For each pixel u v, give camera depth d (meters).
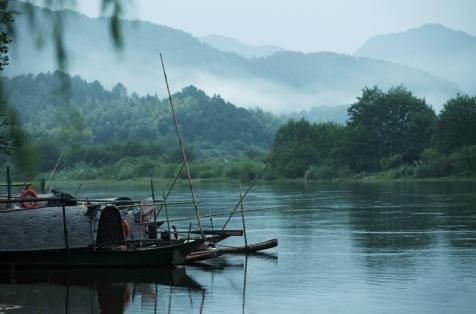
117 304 21.42
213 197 82.44
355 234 41.00
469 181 107.69
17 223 27.41
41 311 20.45
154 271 27.61
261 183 132.50
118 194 92.88
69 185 132.25
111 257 27.62
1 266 27.77
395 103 131.00
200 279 25.97
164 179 146.25
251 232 43.53
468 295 22.22
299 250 34.25
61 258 27.66
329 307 20.64
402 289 23.41
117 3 4.72
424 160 122.88
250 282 25.33
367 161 130.62
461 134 118.81
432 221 47.41
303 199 75.25
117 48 4.73
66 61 4.76
